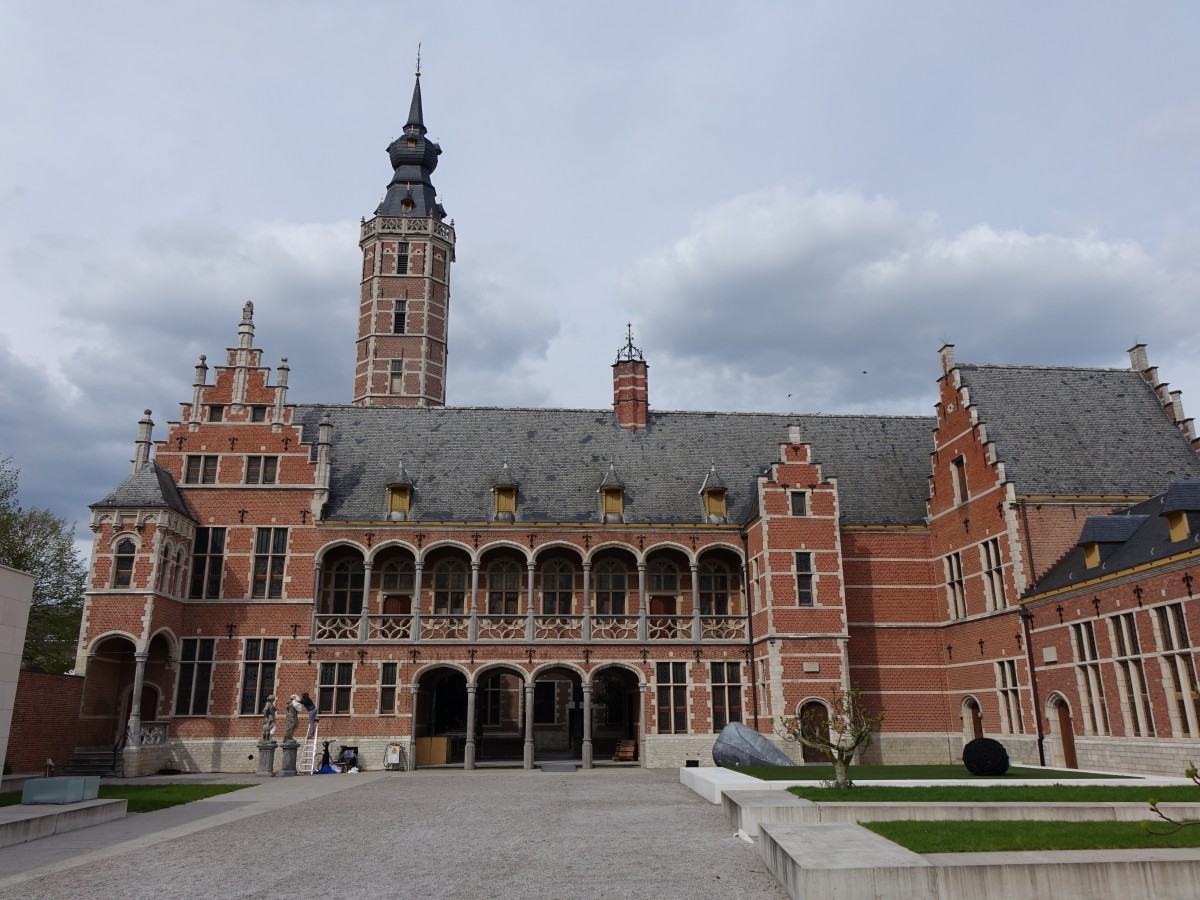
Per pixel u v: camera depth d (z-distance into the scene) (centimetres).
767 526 3222
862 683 3266
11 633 1892
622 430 3806
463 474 3547
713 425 3872
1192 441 3136
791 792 1700
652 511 3466
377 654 3188
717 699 3259
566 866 1205
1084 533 2541
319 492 3322
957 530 3212
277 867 1226
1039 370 3366
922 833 1193
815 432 3859
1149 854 1012
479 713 4241
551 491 3500
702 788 2034
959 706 3183
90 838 1495
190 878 1161
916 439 3850
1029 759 2712
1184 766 2058
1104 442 3109
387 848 1362
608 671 3509
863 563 3384
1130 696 2284
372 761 3095
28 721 2641
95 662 3008
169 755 3059
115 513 2991
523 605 3425
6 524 4150
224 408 3400
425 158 5831
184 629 3178
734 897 1028
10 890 1102
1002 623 2898
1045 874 960
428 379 5319
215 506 3300
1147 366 3375
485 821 1645
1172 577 2114
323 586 3378
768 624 3148
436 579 3431
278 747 3031
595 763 3344
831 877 944
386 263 5459
